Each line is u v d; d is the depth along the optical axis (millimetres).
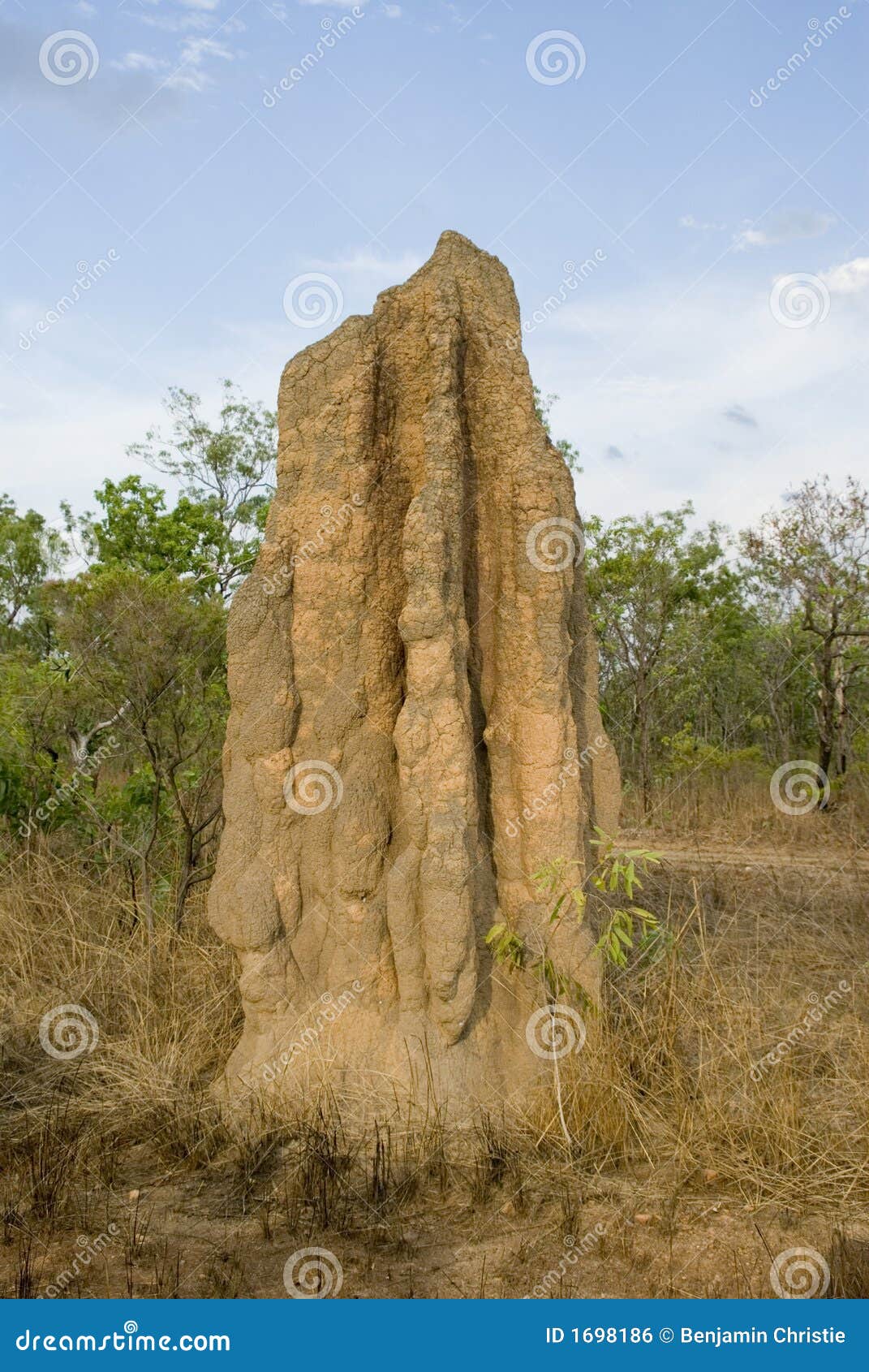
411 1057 5500
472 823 5625
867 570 16703
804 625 16969
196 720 8969
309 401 5980
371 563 5934
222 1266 4191
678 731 19766
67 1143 5137
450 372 5828
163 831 9711
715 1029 5961
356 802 5789
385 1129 5148
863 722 18766
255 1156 5023
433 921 5484
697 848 11562
